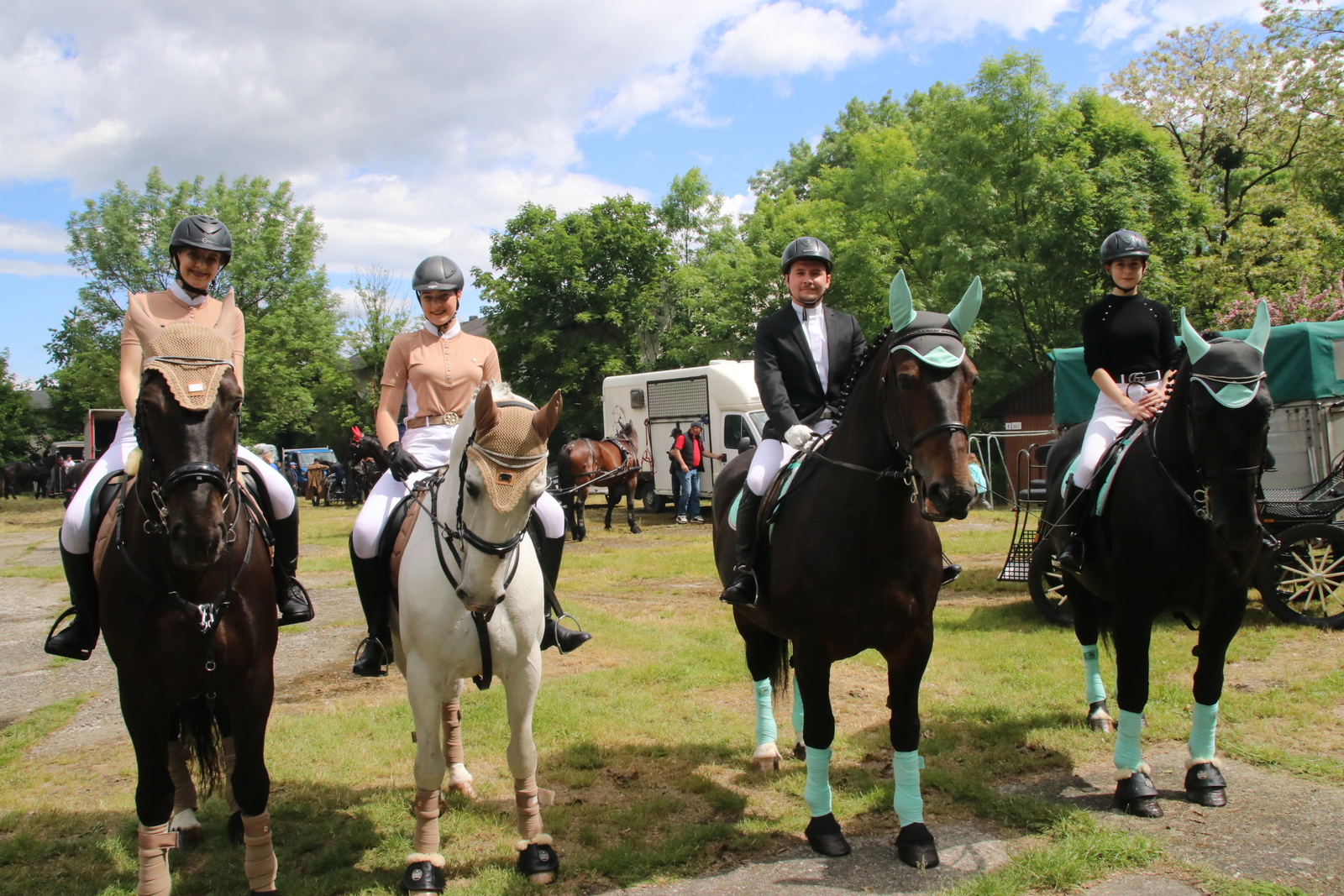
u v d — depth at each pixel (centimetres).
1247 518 341
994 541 1246
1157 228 2052
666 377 1994
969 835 358
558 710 538
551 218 3472
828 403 409
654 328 3434
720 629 759
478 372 425
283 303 3173
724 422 1861
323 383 3491
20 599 1120
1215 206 2473
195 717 336
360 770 457
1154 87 2717
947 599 861
